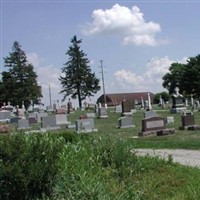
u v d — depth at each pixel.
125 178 9.20
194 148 16.72
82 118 31.36
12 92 98.31
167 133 23.11
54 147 8.09
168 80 111.00
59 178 7.66
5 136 8.12
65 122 37.56
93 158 9.92
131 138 22.22
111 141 10.63
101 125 33.09
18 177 7.13
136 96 119.06
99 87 105.44
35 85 100.25
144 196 8.04
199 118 33.78
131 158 10.08
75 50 104.38
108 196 7.22
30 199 7.28
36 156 7.50
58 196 7.27
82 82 104.69
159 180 8.98
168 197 8.01
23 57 100.62
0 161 7.28
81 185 7.33
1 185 7.25
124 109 42.84
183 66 99.81
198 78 89.31
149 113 36.09
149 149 16.88
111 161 9.93
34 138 8.45
